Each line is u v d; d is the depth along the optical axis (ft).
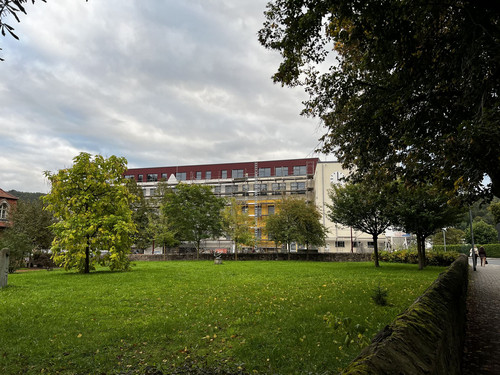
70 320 24.49
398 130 27.45
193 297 35.06
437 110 24.61
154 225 164.45
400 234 175.83
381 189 36.17
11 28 10.41
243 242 163.43
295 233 141.59
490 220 297.74
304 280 53.98
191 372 14.48
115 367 15.57
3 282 43.09
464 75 20.58
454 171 22.86
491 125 16.66
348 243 219.82
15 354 17.26
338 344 18.15
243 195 275.39
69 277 57.16
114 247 70.54
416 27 21.30
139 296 35.70
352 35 22.86
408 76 23.66
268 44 27.58
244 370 14.80
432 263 100.83
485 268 95.91
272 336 19.98
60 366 15.76
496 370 13.76
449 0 19.40
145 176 303.07
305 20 23.13
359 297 34.45
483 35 18.61
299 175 272.31
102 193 75.05
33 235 112.98
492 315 26.27
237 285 46.37
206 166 294.05
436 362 7.45
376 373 5.36
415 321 8.79
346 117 31.81
